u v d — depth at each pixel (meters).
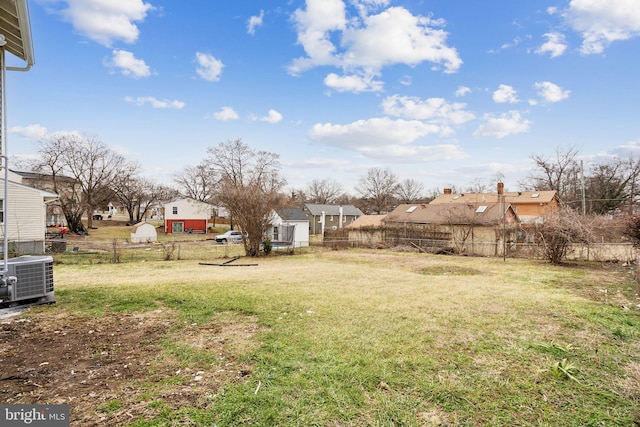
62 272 10.49
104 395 2.64
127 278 9.15
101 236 33.12
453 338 4.15
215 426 2.25
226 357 3.47
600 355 3.62
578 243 13.91
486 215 19.97
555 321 4.95
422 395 2.74
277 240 24.91
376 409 2.52
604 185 31.83
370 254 18.19
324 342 3.96
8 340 3.92
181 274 10.08
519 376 3.09
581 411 2.52
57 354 3.50
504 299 6.49
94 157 36.00
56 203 33.66
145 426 2.23
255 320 4.91
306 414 2.44
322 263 13.74
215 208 44.22
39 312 5.23
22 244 16.22
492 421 2.39
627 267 12.21
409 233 21.77
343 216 46.69
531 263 13.77
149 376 3.00
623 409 2.54
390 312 5.42
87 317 4.98
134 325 4.61
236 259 15.48
